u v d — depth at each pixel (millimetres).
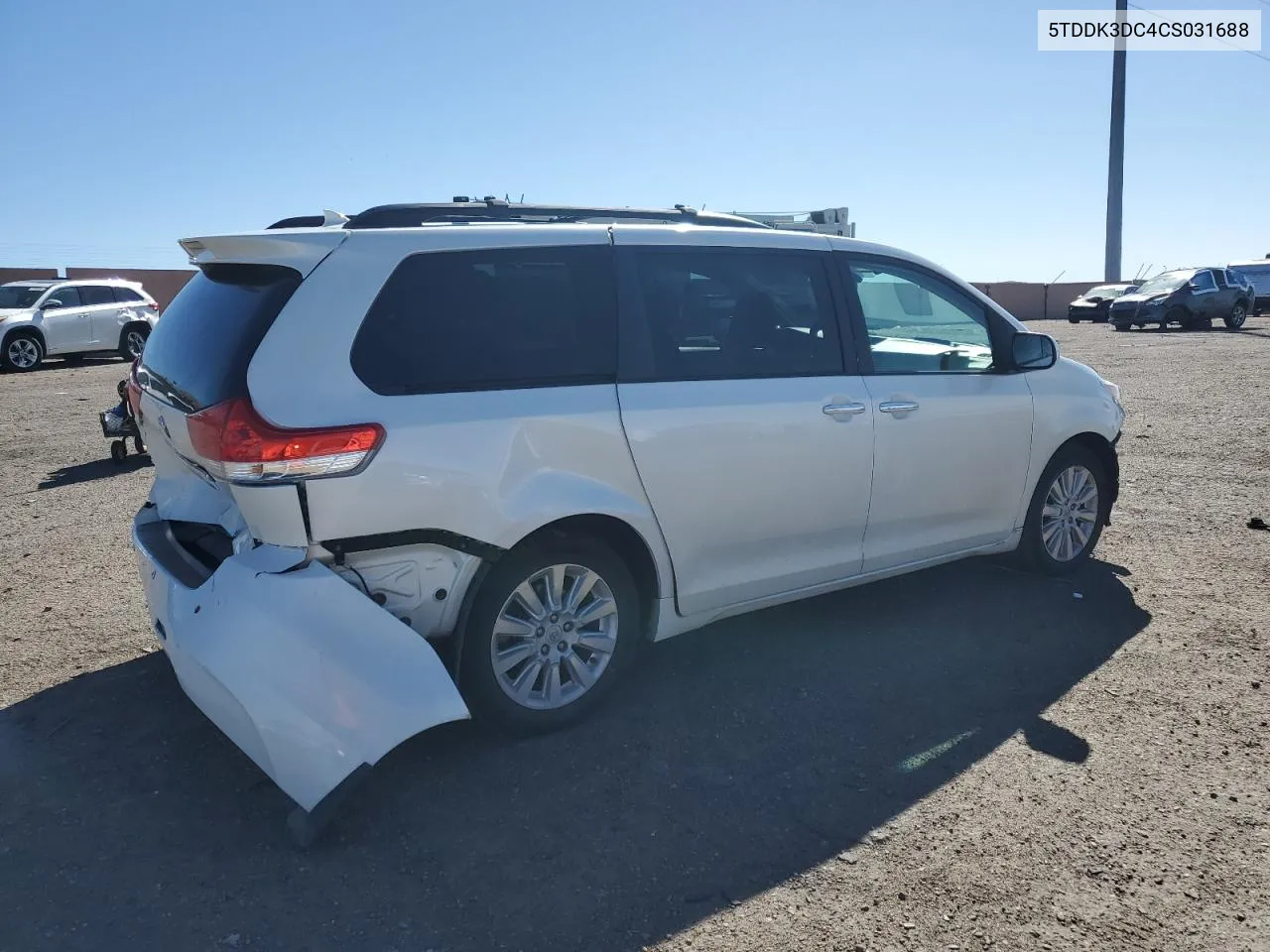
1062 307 42562
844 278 4680
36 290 20891
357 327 3447
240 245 3539
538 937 2787
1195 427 10555
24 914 2879
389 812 3393
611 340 3949
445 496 3465
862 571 4762
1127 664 4508
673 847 3193
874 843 3203
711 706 4152
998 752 3758
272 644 3146
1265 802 3402
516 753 3775
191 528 3916
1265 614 5074
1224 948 2723
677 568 4121
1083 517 5680
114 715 4094
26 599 5520
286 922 2850
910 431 4723
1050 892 2951
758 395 4238
